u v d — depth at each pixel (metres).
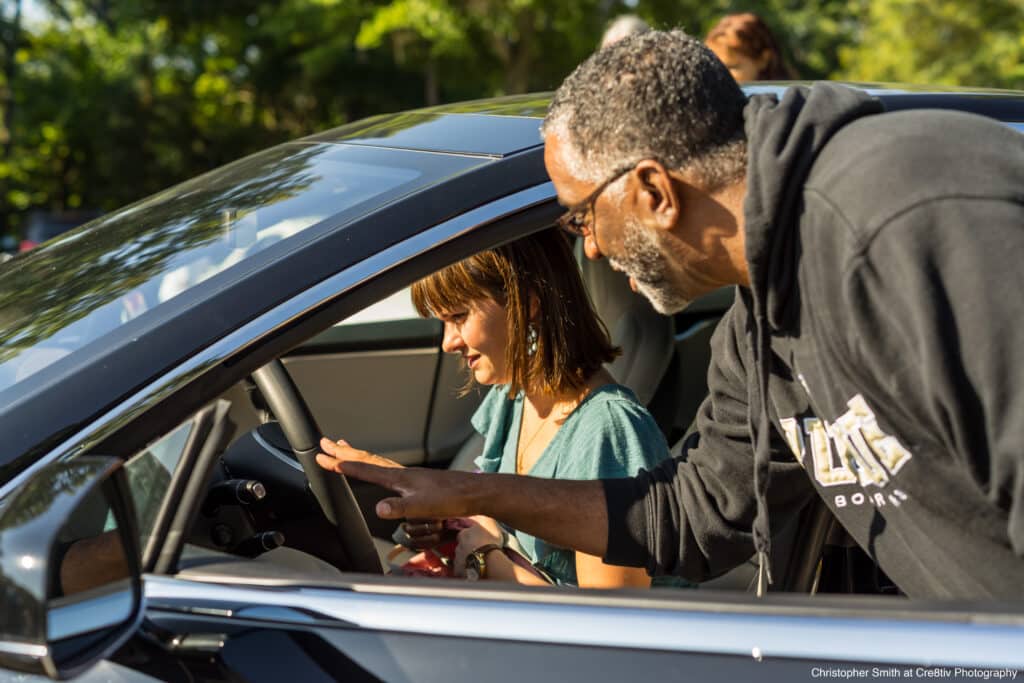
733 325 1.67
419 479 1.65
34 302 1.65
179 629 1.14
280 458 1.85
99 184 27.30
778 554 1.90
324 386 2.81
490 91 22.33
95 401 1.30
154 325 1.38
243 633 1.13
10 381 1.38
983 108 1.89
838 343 1.22
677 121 1.30
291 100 27.78
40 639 0.92
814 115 1.25
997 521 1.20
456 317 1.91
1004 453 1.07
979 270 1.07
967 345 1.08
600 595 1.10
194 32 26.39
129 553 1.01
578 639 1.07
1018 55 25.42
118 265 1.69
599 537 1.67
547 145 1.43
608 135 1.33
